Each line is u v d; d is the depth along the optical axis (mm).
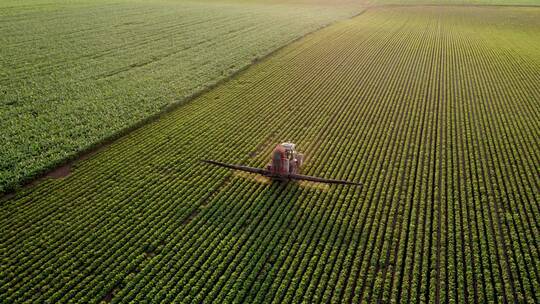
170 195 25281
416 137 32562
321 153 30250
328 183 26500
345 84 44594
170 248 21391
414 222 22797
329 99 40406
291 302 18281
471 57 55125
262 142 31875
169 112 36875
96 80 43000
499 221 23000
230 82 44344
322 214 23625
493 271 19562
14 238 21641
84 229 22375
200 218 23578
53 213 23516
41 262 20297
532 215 23172
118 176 27125
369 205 24547
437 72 48844
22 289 18781
